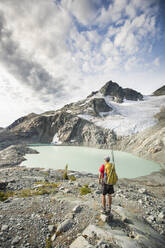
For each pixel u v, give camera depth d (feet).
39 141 364.58
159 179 83.41
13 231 15.40
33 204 22.29
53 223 17.48
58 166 112.16
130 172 98.84
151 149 156.76
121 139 234.58
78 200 24.72
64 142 321.32
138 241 13.98
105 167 18.38
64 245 13.56
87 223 16.80
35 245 13.73
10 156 144.25
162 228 19.81
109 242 13.19
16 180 42.50
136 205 26.99
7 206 21.24
